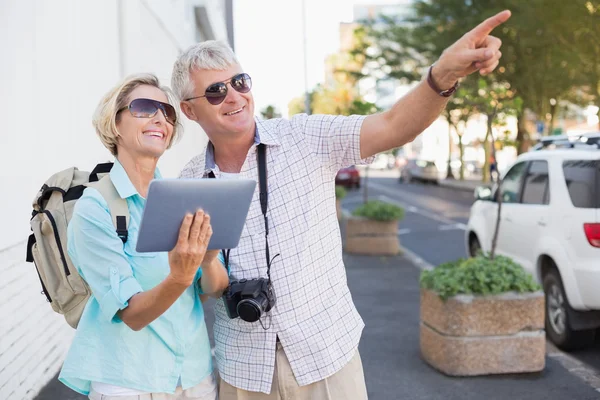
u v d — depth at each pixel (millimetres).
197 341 2420
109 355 2270
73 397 4801
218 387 2674
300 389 2482
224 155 2609
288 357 2451
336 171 2557
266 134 2514
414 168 40094
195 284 2482
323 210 2523
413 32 27688
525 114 26797
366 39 33938
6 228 4363
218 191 1929
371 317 7344
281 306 2443
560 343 5840
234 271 2490
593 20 17891
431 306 5434
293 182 2480
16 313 4551
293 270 2451
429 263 11141
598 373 5227
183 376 2359
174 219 1904
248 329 2473
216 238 2049
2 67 4363
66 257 2355
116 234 2236
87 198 2262
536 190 6477
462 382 5074
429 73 2193
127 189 2305
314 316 2471
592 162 5684
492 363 5184
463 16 24141
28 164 4855
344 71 33906
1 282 4293
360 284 9328
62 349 5648
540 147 7191
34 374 4836
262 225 2471
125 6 8492
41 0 5270
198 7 19469
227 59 2494
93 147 7012
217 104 2477
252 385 2477
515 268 5336
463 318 5152
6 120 4406
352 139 2436
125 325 2277
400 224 17375
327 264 2525
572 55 19453
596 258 5391
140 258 2273
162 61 12906
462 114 35906
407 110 2309
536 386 4957
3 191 4324
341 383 2504
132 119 2344
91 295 2375
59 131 5688
